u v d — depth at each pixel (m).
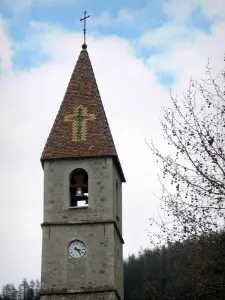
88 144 52.62
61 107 54.88
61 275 49.41
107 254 49.69
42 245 50.28
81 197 52.00
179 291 30.70
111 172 51.78
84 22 58.94
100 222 50.34
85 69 56.88
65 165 52.19
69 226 50.59
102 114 54.31
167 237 29.55
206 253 28.64
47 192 51.62
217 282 28.42
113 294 48.56
